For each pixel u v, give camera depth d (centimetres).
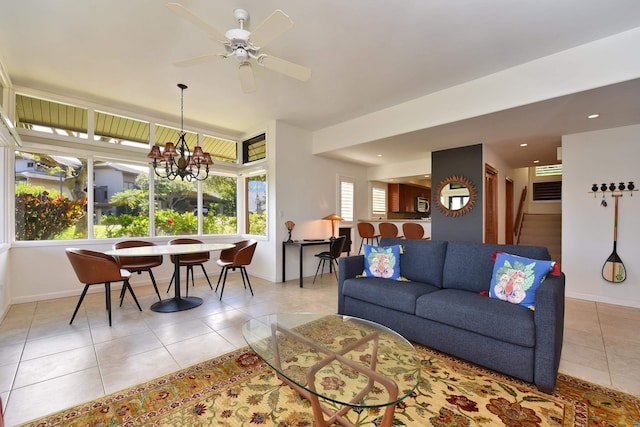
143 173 468
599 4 217
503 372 203
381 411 170
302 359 167
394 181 740
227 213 571
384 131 434
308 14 230
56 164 394
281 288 453
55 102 386
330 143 519
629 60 249
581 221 402
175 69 321
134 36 262
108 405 174
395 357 169
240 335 274
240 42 211
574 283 406
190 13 179
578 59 272
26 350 240
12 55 293
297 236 528
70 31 254
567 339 264
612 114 332
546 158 573
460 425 158
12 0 216
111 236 436
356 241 661
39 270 376
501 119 349
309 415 166
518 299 219
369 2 217
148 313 330
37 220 380
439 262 295
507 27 246
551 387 183
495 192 532
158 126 480
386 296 267
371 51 282
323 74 327
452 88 358
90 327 289
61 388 190
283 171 505
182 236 509
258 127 530
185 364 221
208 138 541
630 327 293
